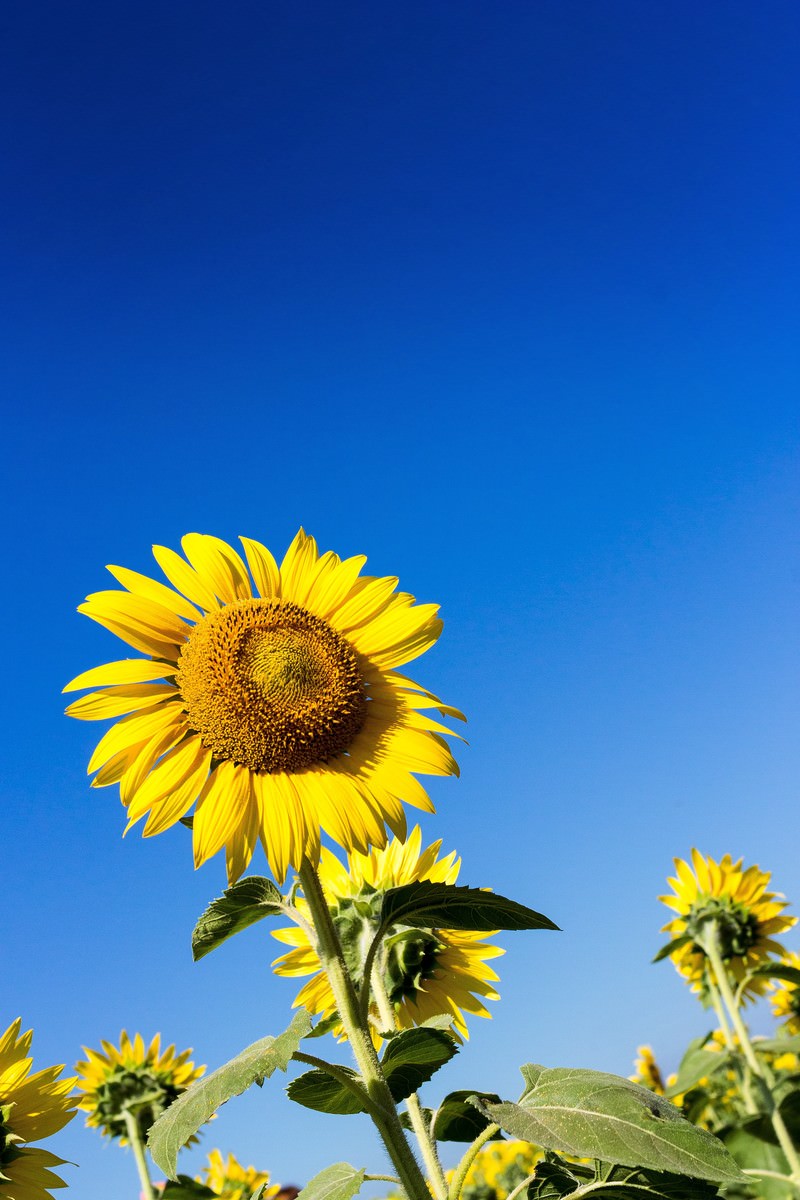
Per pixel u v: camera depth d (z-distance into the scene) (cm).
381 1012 96
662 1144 64
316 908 75
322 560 94
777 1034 199
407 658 92
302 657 85
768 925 170
